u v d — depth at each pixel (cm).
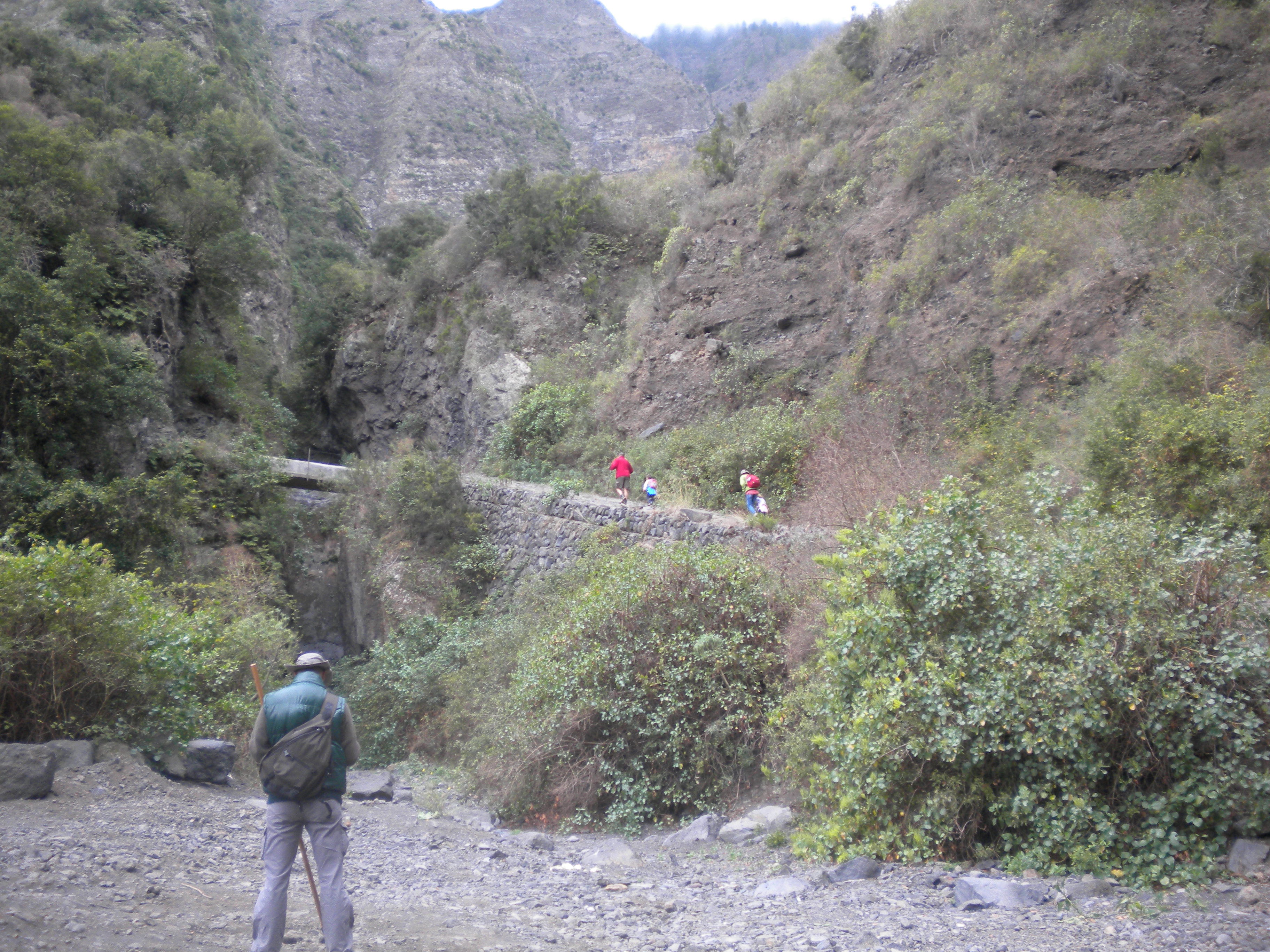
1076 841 505
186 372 2297
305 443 3553
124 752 808
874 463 1204
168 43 3291
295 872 571
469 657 1414
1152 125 1482
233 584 1658
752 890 557
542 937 443
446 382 2911
